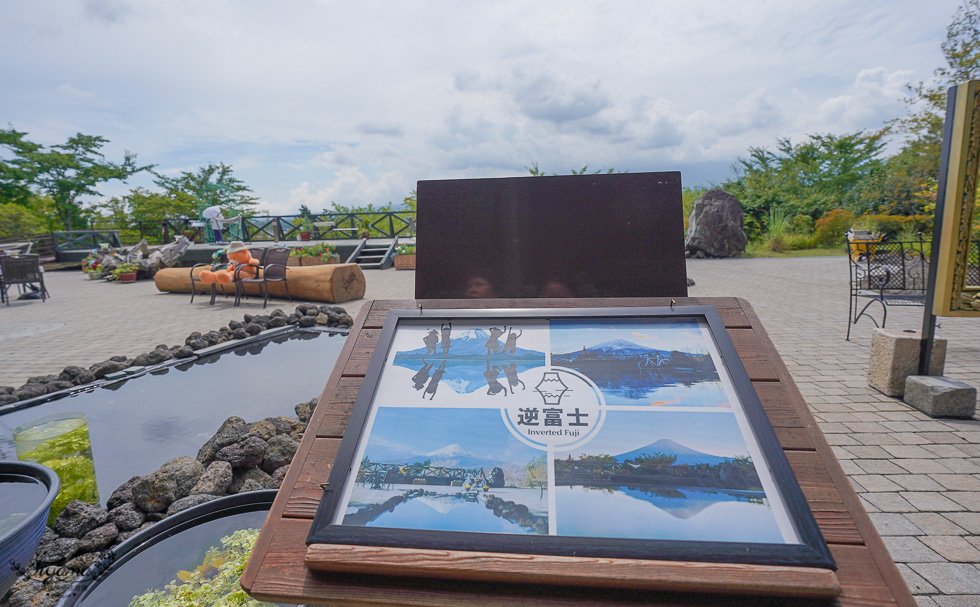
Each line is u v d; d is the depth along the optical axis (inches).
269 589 42.8
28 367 224.7
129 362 195.0
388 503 44.9
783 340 247.4
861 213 757.9
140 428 140.5
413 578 41.8
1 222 1226.6
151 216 1375.5
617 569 38.6
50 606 71.7
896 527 98.8
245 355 214.5
